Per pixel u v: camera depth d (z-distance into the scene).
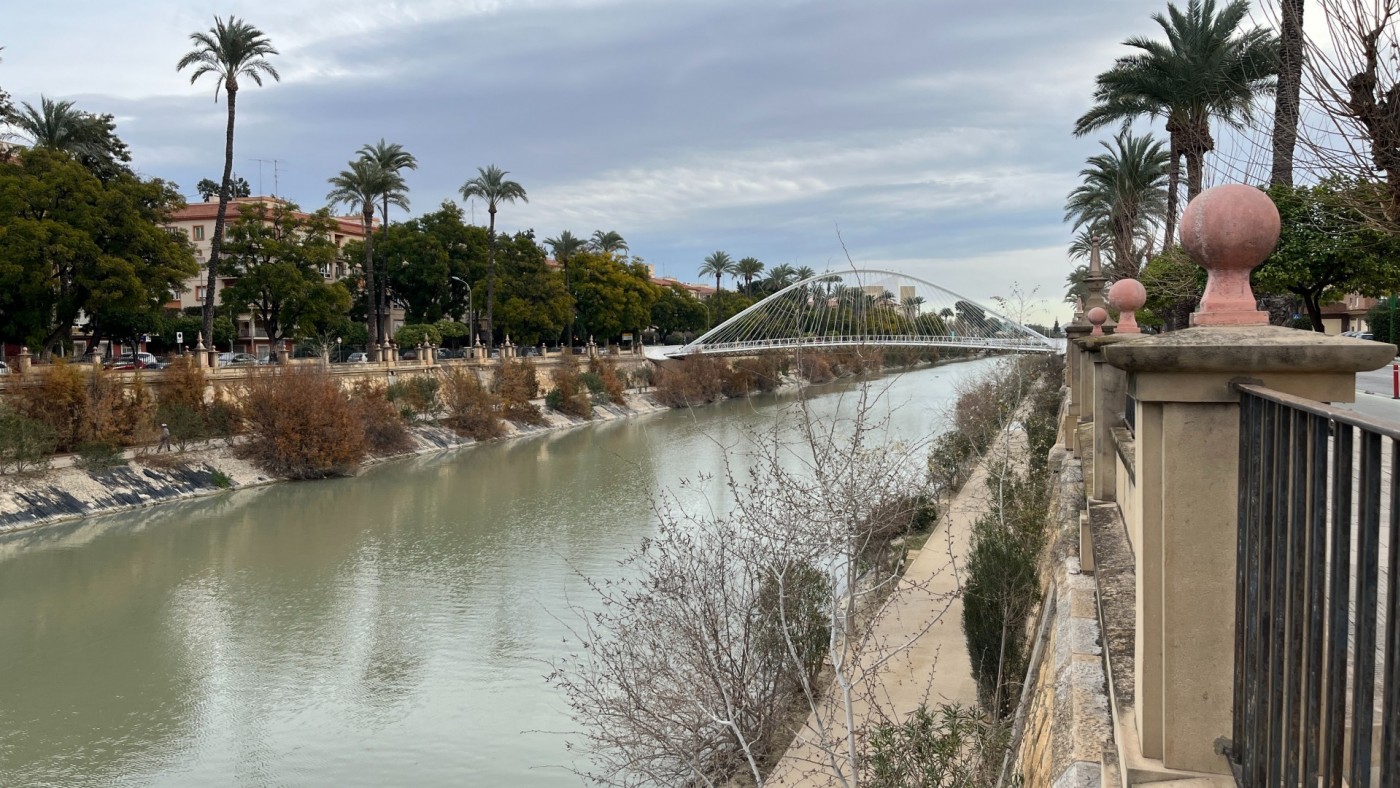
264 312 51.28
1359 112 7.41
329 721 14.03
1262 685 2.24
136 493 29.83
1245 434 2.44
